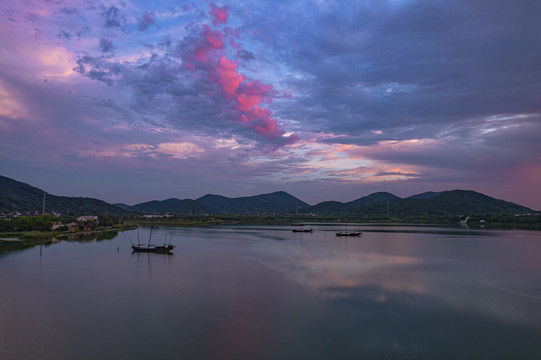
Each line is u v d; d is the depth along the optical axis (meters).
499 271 68.00
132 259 84.56
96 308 44.34
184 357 31.09
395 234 168.88
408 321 39.47
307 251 99.12
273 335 35.62
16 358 30.94
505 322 39.34
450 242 126.75
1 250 101.31
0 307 44.97
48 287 55.34
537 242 126.25
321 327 37.69
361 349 32.53
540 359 30.81
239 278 61.09
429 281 58.56
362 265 74.19
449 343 33.88
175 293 51.22
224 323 38.91
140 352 32.06
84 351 32.25
